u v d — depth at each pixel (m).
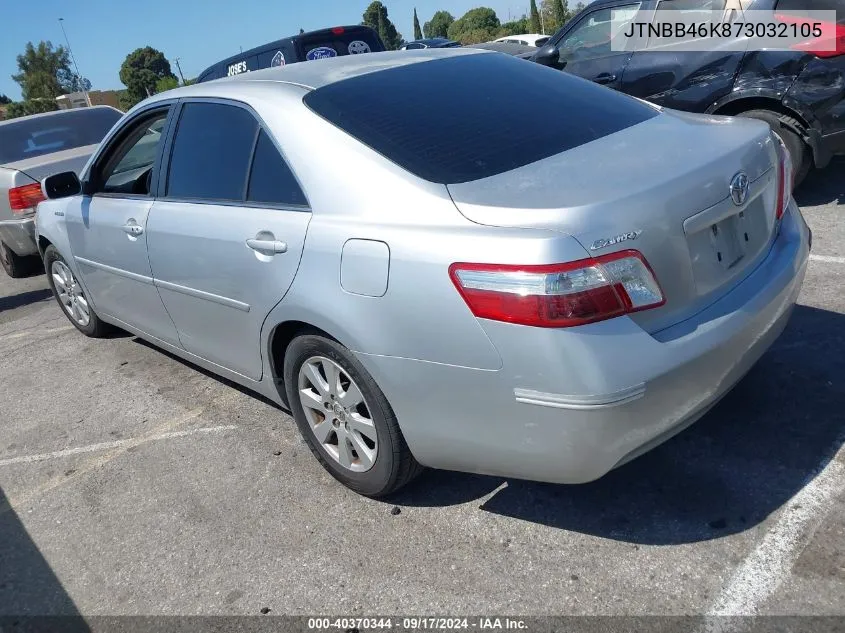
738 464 2.93
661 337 2.32
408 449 2.77
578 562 2.58
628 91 6.34
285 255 2.90
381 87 3.12
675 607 2.35
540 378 2.24
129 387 4.52
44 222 5.04
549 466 2.38
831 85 5.23
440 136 2.78
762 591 2.35
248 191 3.19
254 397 4.12
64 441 4.00
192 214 3.45
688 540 2.60
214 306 3.43
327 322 2.74
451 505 2.97
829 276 4.43
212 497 3.27
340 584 2.65
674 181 2.41
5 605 2.84
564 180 2.45
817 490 2.73
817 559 2.43
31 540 3.21
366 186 2.69
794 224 3.00
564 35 6.86
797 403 3.23
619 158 2.58
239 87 3.38
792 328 3.85
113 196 4.20
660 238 2.32
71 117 8.15
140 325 4.34
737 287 2.62
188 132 3.60
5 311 6.67
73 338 5.55
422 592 2.56
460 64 3.43
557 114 2.99
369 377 2.70
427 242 2.42
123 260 4.09
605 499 2.86
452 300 2.35
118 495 3.41
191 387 4.38
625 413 2.23
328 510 3.06
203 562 2.88
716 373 2.45
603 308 2.20
